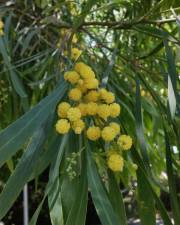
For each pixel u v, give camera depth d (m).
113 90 0.28
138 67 0.33
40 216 1.10
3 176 0.61
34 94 0.38
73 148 0.23
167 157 0.26
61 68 0.32
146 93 0.39
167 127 0.29
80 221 0.21
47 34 0.41
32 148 0.22
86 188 0.22
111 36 0.42
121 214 0.23
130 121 0.30
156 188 0.39
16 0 0.43
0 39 0.34
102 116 0.22
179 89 0.31
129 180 0.31
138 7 0.34
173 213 0.25
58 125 0.21
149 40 0.44
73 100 0.22
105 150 0.23
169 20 0.29
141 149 0.24
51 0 0.46
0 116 0.40
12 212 1.15
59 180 0.22
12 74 0.33
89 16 0.39
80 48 0.35
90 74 0.23
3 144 0.21
